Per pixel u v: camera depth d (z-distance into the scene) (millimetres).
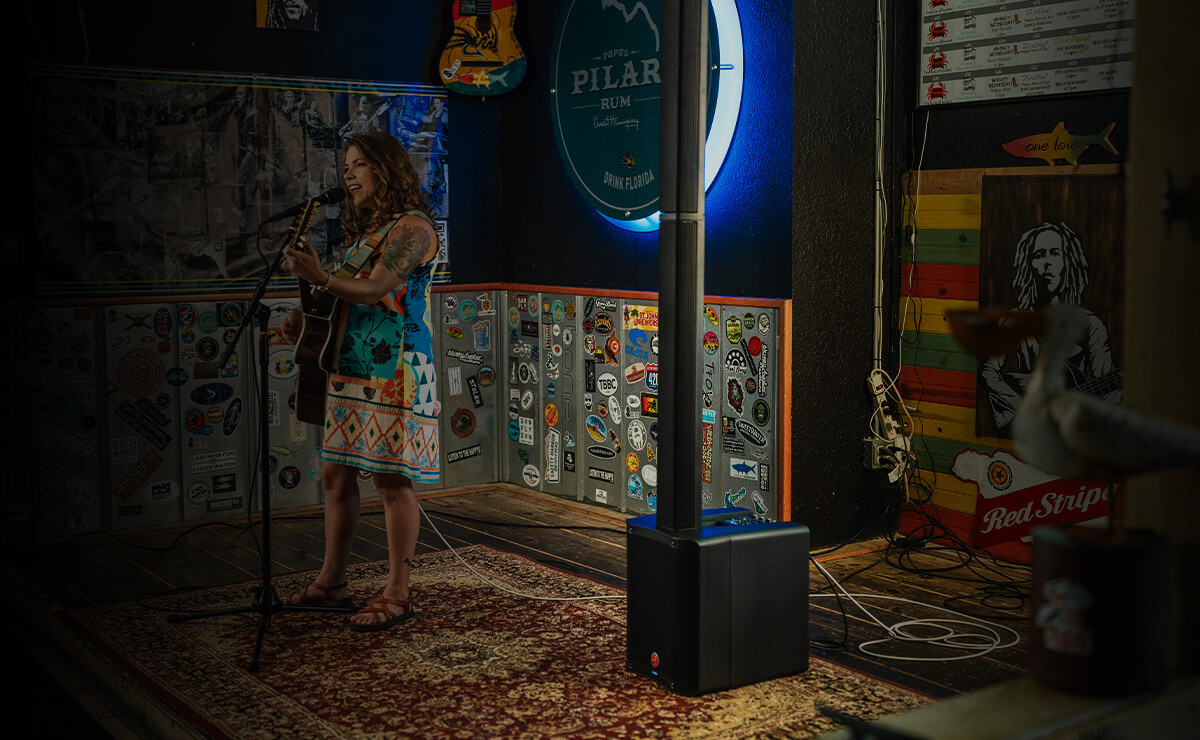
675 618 2965
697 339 3018
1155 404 2117
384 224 3535
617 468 5199
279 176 5188
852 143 4488
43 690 3361
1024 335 2051
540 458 5676
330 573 3762
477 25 5504
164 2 4859
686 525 3014
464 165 5734
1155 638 1957
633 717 2822
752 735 2703
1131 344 2160
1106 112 3951
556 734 2719
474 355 5801
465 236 5773
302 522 5129
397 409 3500
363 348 3510
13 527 4684
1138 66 2125
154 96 4859
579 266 5383
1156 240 2105
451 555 4480
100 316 4809
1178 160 2061
